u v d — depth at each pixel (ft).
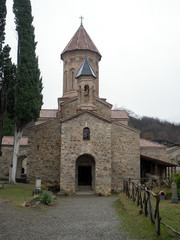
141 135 240.73
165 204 41.70
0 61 62.49
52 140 74.59
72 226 29.25
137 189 42.19
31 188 62.64
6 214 32.42
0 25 64.80
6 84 65.67
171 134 248.32
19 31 68.80
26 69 66.33
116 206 45.39
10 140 95.91
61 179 63.93
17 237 24.03
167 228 25.81
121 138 77.25
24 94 65.05
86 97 76.89
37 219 31.94
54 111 98.94
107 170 65.62
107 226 29.30
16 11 69.87
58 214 36.52
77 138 66.18
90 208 43.14
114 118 93.40
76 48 88.17
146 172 91.30
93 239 24.20
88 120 67.41
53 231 26.81
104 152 66.44
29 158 74.18
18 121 67.21
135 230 26.89
